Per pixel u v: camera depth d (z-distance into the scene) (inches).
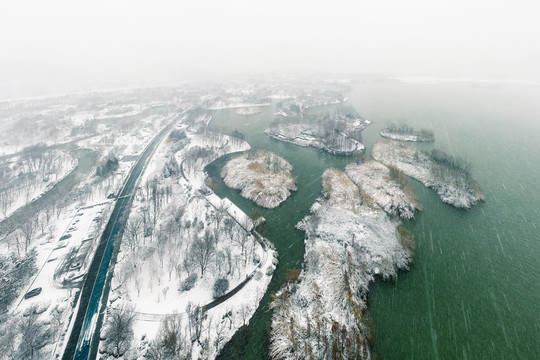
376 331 2886.3
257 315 3075.8
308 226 4419.3
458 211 4741.6
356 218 4532.5
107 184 5880.9
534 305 3095.5
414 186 5536.4
